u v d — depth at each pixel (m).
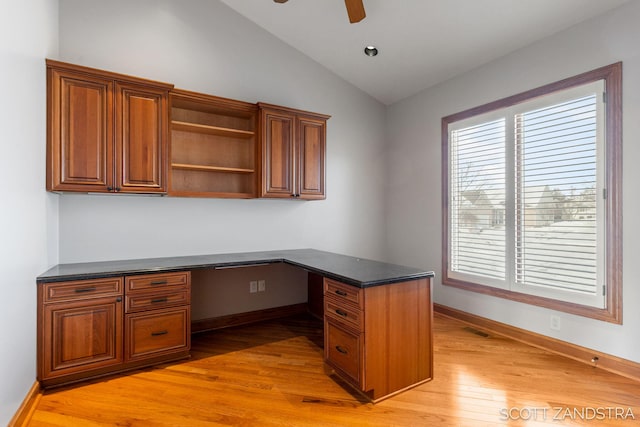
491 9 2.64
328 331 2.36
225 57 3.41
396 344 2.14
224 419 1.89
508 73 3.07
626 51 2.30
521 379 2.31
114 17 2.89
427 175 3.94
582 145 2.54
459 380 2.31
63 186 2.36
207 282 3.36
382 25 3.12
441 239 3.76
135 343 2.45
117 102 2.55
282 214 3.75
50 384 2.18
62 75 2.37
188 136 3.20
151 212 3.05
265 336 3.19
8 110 1.71
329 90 4.06
